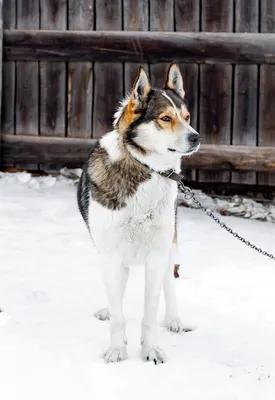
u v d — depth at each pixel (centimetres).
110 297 398
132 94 392
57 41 888
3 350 400
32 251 611
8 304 481
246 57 833
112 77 884
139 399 350
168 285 452
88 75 891
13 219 707
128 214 388
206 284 539
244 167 841
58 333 434
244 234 693
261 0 829
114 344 400
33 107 915
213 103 855
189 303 498
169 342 429
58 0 892
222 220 751
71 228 686
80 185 433
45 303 488
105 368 382
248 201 818
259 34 829
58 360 391
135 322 459
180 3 853
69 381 367
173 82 435
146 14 866
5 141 919
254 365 397
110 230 390
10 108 922
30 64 909
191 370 385
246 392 360
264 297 511
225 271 571
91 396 352
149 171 389
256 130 846
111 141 399
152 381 370
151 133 386
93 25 886
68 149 901
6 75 916
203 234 688
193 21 852
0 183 857
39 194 810
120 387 362
